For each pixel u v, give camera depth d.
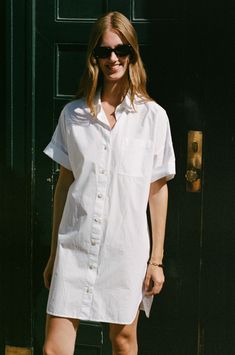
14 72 3.07
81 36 3.02
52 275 2.56
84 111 2.51
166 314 3.11
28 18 3.03
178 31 2.93
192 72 2.94
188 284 3.06
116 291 2.50
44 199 3.13
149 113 2.51
